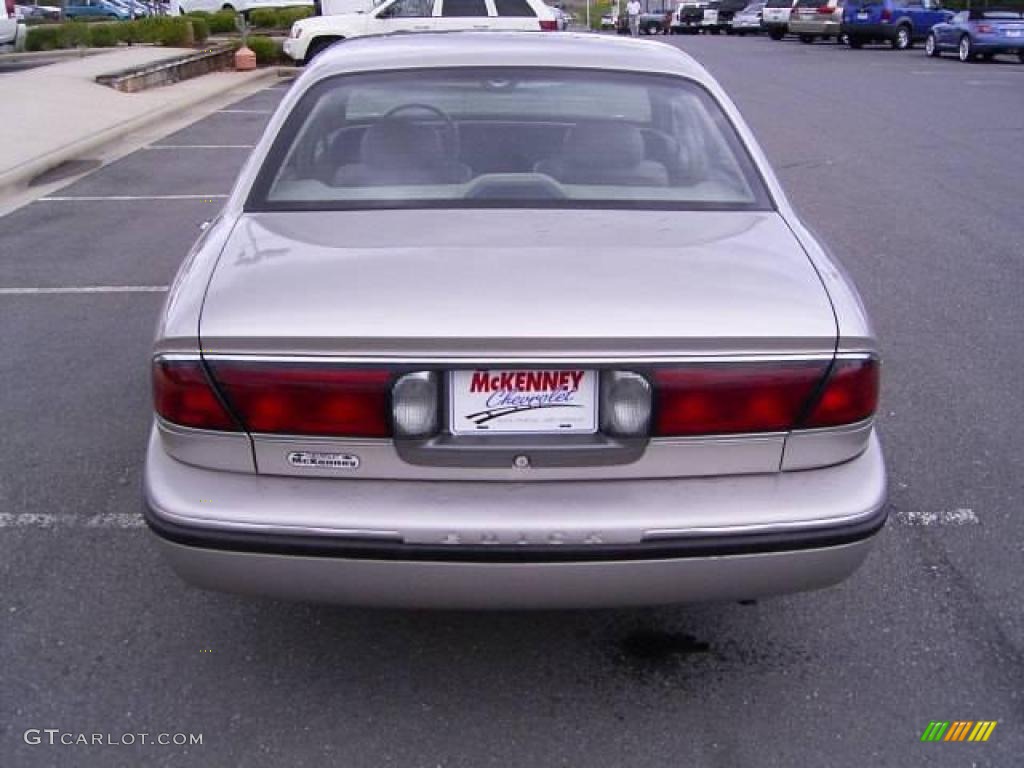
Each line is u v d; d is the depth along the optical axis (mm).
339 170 3389
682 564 2572
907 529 3945
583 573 2557
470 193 3273
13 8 22422
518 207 3201
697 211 3250
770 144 12797
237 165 11320
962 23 25703
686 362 2537
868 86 19688
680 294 2631
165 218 8898
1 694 3021
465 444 2553
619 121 3592
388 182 3328
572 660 3209
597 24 51750
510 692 3059
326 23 19516
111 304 6598
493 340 2475
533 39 4023
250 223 3131
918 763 2787
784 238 3082
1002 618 3418
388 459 2568
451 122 3561
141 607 3451
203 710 2971
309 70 3799
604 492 2584
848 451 2697
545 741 2861
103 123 13352
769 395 2574
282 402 2541
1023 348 5832
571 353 2506
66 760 2770
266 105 16344
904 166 11398
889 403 5082
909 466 4438
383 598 2604
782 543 2592
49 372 5473
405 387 2520
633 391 2539
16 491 4199
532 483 2588
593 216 3150
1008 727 2926
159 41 23281
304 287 2656
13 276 7211
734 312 2588
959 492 4223
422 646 3270
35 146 11641
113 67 17359
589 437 2570
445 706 2996
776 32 36875
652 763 2783
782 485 2641
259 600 3494
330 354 2521
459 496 2562
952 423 4859
